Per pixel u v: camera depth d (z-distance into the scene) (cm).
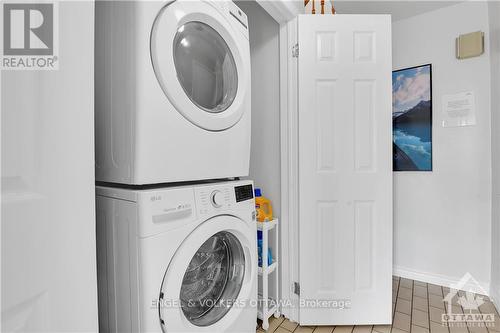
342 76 162
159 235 83
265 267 163
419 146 228
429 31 223
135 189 86
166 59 85
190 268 103
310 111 163
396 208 240
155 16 83
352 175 164
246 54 121
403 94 234
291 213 173
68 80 59
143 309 79
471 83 207
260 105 186
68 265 58
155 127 84
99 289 93
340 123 163
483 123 203
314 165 164
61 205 56
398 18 233
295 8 165
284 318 178
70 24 60
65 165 58
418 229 230
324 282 166
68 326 58
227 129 111
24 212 49
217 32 107
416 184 231
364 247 165
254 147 189
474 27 205
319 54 163
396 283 225
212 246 113
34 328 50
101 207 91
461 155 212
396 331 162
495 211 194
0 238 45
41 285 52
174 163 90
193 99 102
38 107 52
